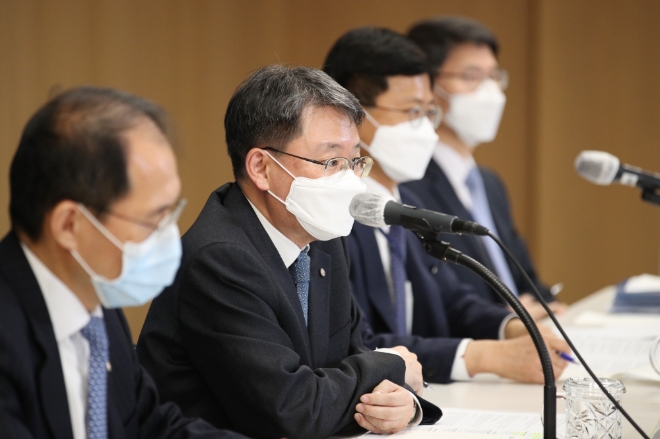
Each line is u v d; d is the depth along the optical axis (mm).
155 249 3143
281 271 4324
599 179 5914
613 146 12984
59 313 3170
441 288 6754
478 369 5363
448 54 8219
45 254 3143
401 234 6316
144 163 3057
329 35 13836
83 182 3000
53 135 3016
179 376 4219
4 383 3000
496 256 8430
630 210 13055
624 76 12922
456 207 7836
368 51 6258
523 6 13180
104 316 3521
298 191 4273
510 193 13375
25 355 3055
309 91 4316
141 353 4312
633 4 12844
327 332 4523
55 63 9820
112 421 3395
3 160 9250
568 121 13094
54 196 3023
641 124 12906
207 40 12156
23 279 3119
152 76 11195
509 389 5152
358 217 3930
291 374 3900
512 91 13281
